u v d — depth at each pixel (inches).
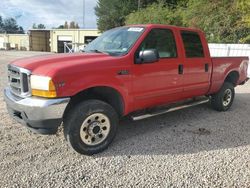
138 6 1385.3
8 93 163.6
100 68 153.4
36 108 138.9
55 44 2225.6
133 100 174.1
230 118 239.5
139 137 187.3
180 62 200.5
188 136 191.9
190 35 214.1
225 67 249.6
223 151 168.2
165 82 191.0
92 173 137.7
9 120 209.8
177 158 156.9
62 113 142.4
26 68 145.9
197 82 219.9
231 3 657.6
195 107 272.7
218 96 253.0
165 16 926.4
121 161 151.6
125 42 179.5
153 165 147.9
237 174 140.3
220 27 663.1
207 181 133.0
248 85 431.5
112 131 165.8
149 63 177.3
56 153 157.9
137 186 127.3
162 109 200.4
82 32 2037.4
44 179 130.3
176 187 127.3
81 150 154.5
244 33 635.5
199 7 721.0
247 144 180.9
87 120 154.4
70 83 142.6
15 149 160.4
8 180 128.3
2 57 1058.1
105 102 161.6
